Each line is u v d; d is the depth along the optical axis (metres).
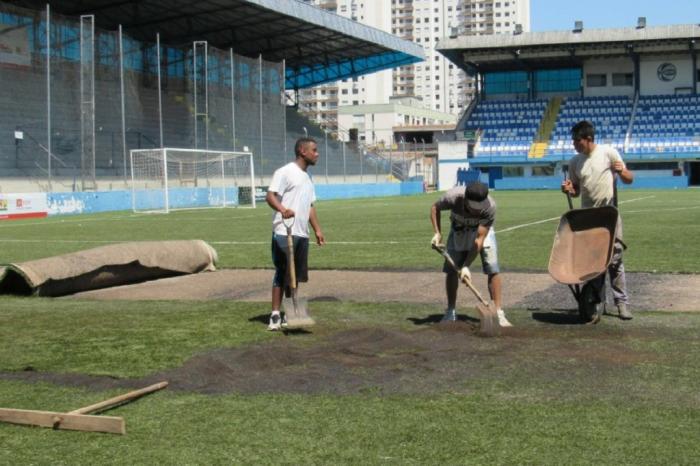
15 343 6.78
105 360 6.04
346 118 115.44
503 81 71.44
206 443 4.05
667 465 3.62
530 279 10.45
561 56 64.38
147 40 52.19
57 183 36.72
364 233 20.12
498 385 5.06
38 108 37.66
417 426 4.25
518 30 62.91
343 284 10.49
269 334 6.96
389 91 157.75
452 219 7.21
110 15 47.09
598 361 5.67
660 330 6.82
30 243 18.58
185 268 11.95
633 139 64.00
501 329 6.83
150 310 8.62
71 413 4.40
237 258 14.35
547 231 19.20
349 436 4.11
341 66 67.25
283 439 4.09
